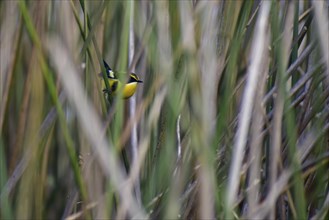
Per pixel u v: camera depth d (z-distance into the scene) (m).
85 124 3.07
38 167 4.49
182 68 3.64
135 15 4.76
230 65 3.48
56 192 5.75
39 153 4.15
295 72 4.07
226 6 3.89
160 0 3.67
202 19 3.61
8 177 4.84
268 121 3.82
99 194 4.11
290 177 3.74
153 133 4.06
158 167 3.78
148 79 4.47
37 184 4.44
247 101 3.23
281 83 3.36
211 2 3.57
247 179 3.72
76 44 4.90
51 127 4.14
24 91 4.83
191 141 3.66
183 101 3.62
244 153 3.76
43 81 4.75
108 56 5.18
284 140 3.95
